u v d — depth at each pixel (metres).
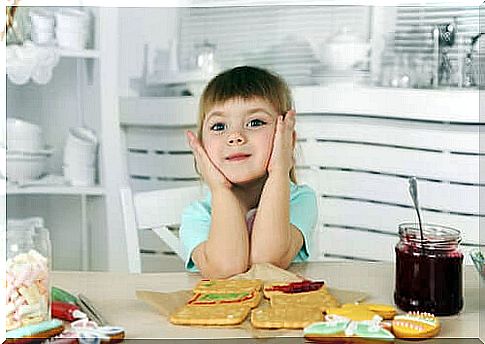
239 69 1.81
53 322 1.08
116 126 1.87
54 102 1.86
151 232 1.85
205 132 1.77
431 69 1.83
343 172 1.85
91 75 1.86
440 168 1.84
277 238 1.46
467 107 1.82
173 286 1.31
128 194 1.87
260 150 1.71
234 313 1.11
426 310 1.12
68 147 1.87
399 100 1.83
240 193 1.68
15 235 1.08
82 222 1.89
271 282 1.25
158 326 1.10
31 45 1.82
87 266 1.90
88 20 1.84
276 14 1.81
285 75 1.82
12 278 1.06
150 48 1.85
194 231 1.52
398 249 1.15
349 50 1.82
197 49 1.83
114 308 1.17
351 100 1.83
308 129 1.84
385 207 1.86
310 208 1.62
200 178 1.83
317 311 1.12
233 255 1.44
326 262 1.47
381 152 1.84
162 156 1.86
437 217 1.86
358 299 1.21
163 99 1.85
